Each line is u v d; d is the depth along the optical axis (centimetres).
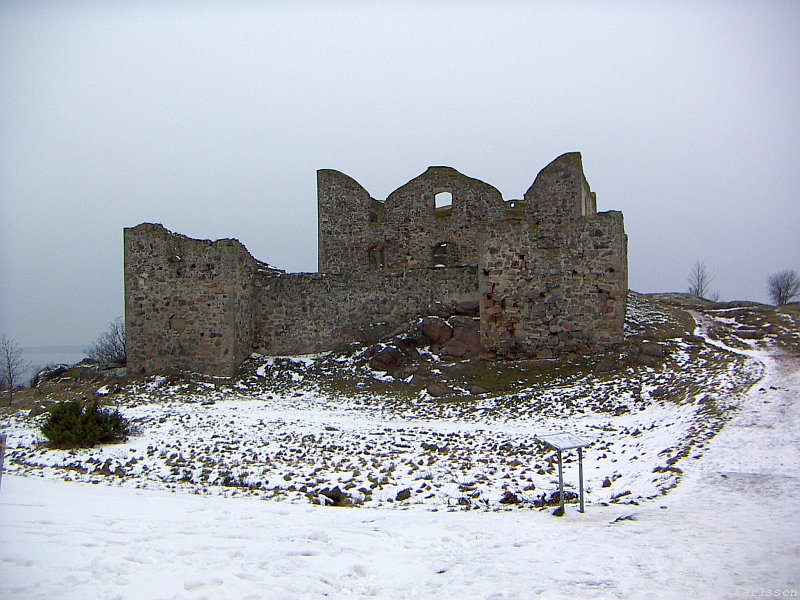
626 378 2014
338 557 757
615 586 670
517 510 1023
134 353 2467
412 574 708
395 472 1262
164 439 1548
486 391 2078
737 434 1297
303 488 1157
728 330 2562
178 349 2441
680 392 1775
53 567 646
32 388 2592
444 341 2427
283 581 662
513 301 2362
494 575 703
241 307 2503
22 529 798
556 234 2403
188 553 734
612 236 2297
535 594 650
